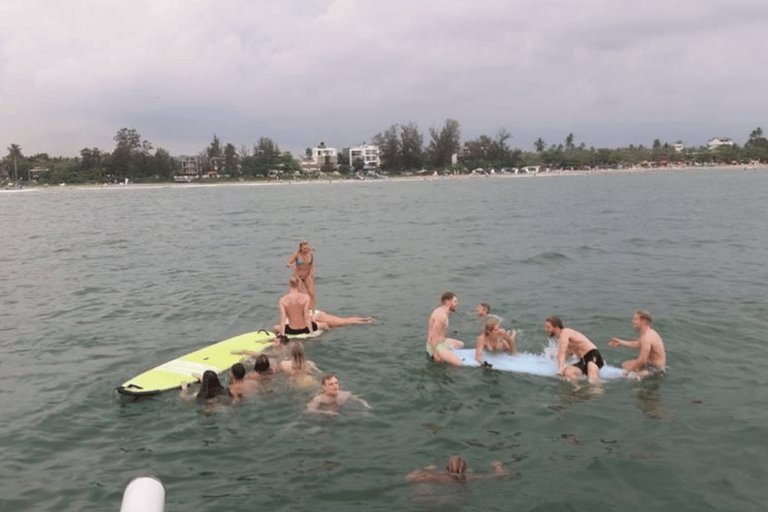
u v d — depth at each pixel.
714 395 9.64
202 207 64.94
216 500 6.81
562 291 17.44
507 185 118.25
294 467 7.55
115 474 7.47
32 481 7.33
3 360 12.08
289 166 178.62
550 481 7.10
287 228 39.50
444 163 193.62
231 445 8.19
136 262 25.27
